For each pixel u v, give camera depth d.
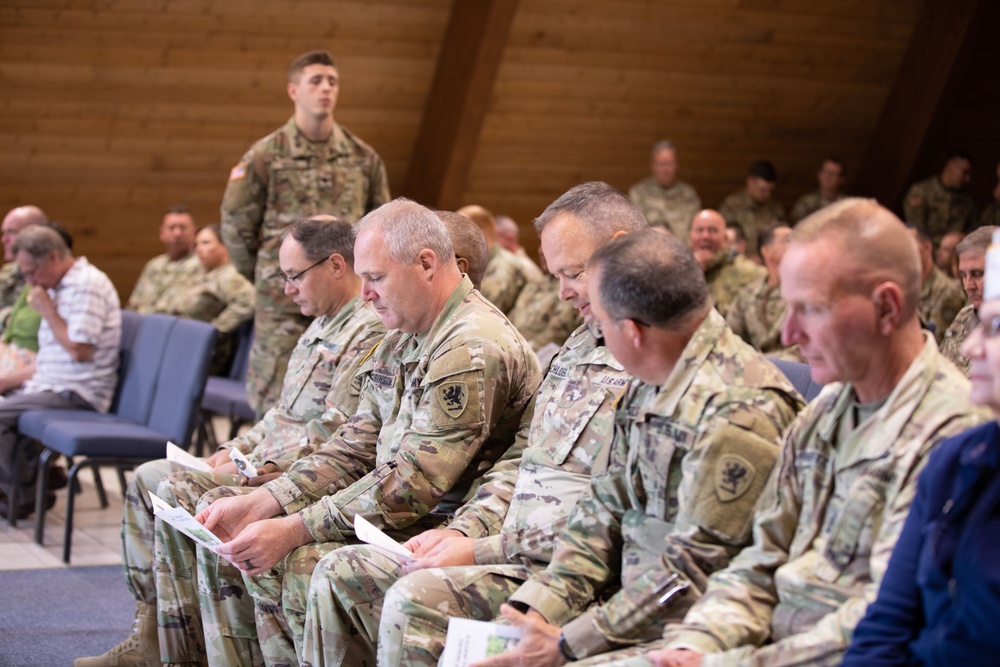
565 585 2.51
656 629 2.35
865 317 2.08
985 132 10.67
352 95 9.04
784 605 2.16
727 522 2.32
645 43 9.38
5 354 6.20
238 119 8.78
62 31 7.75
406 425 3.26
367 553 2.96
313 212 5.91
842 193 11.09
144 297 8.33
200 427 6.69
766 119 10.45
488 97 8.90
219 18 8.05
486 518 3.04
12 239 7.11
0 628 4.22
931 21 10.10
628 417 2.54
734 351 2.43
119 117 8.45
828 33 9.91
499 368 3.17
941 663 1.83
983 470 1.84
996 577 1.78
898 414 2.08
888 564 1.96
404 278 3.21
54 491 6.12
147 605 3.74
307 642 2.95
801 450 2.22
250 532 3.10
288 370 4.05
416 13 8.61
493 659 2.43
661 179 9.75
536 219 3.05
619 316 2.43
